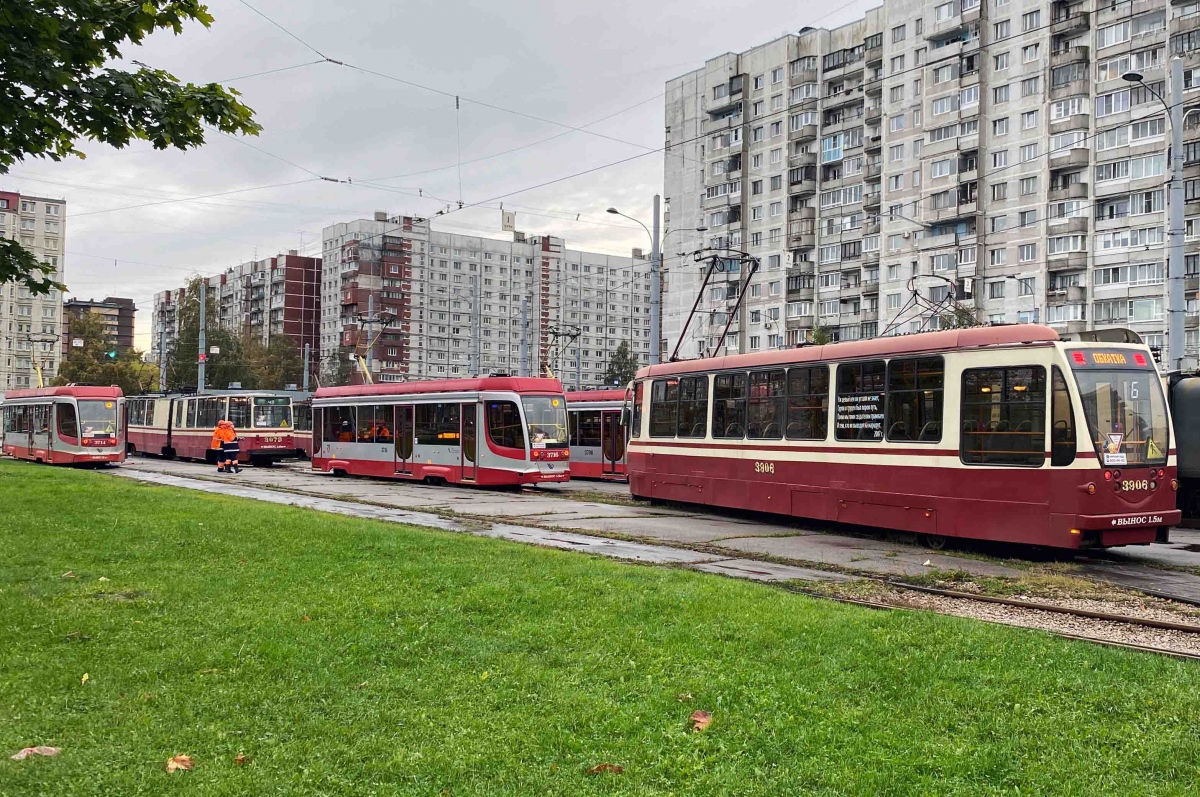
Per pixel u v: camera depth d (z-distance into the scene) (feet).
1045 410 44.29
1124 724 17.97
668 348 280.72
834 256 237.25
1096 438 43.34
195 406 137.08
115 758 15.72
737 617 26.25
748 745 16.80
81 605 26.55
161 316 491.31
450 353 399.24
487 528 54.60
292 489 83.25
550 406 88.33
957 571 40.75
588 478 110.52
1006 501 45.57
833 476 55.83
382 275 377.09
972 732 17.61
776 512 60.23
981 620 27.94
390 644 23.04
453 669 21.21
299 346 401.49
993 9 198.90
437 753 16.16
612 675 20.81
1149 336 172.45
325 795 14.64
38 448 126.21
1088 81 182.29
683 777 15.51
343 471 109.81
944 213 205.26
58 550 35.81
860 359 54.54
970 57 201.46
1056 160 185.68
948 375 48.96
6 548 35.88
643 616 26.45
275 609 26.43
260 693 19.10
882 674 20.97
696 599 28.60
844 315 233.14
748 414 63.46
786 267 247.09
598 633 24.39
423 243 390.42
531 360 423.23
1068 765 16.02
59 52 29.40
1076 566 44.21
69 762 15.40
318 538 40.81
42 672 20.07
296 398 135.23
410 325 384.88
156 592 28.53
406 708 18.52
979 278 199.11
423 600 27.84
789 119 246.88
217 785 14.73
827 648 23.16
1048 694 19.83
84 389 121.19
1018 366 45.68
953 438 48.34
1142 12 174.09
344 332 370.73
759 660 22.16
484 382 89.30
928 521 49.34
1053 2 187.83
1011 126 195.00
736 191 260.42
